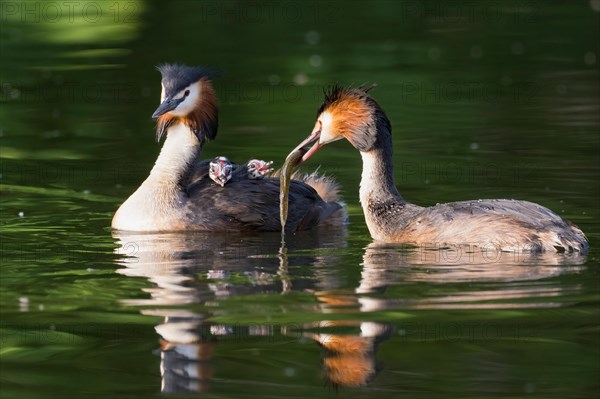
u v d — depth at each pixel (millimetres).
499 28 31156
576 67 26125
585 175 17281
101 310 11242
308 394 9438
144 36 30281
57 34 30547
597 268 12461
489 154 18750
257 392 9461
